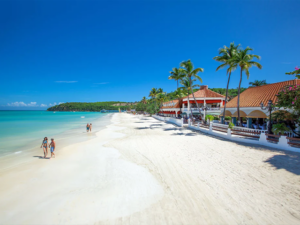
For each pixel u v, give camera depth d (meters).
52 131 27.70
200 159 10.95
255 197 6.48
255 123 22.44
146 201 6.56
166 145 15.27
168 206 6.18
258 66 20.25
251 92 24.41
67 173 9.52
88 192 7.34
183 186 7.59
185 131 23.75
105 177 8.89
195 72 28.06
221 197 6.59
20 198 6.90
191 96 35.78
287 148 11.50
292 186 7.03
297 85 12.66
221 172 8.80
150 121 47.59
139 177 8.76
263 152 11.43
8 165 10.92
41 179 8.73
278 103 13.62
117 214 5.83
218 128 19.19
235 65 21.28
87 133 24.98
